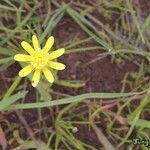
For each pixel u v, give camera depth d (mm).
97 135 119
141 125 117
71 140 114
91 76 127
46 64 97
